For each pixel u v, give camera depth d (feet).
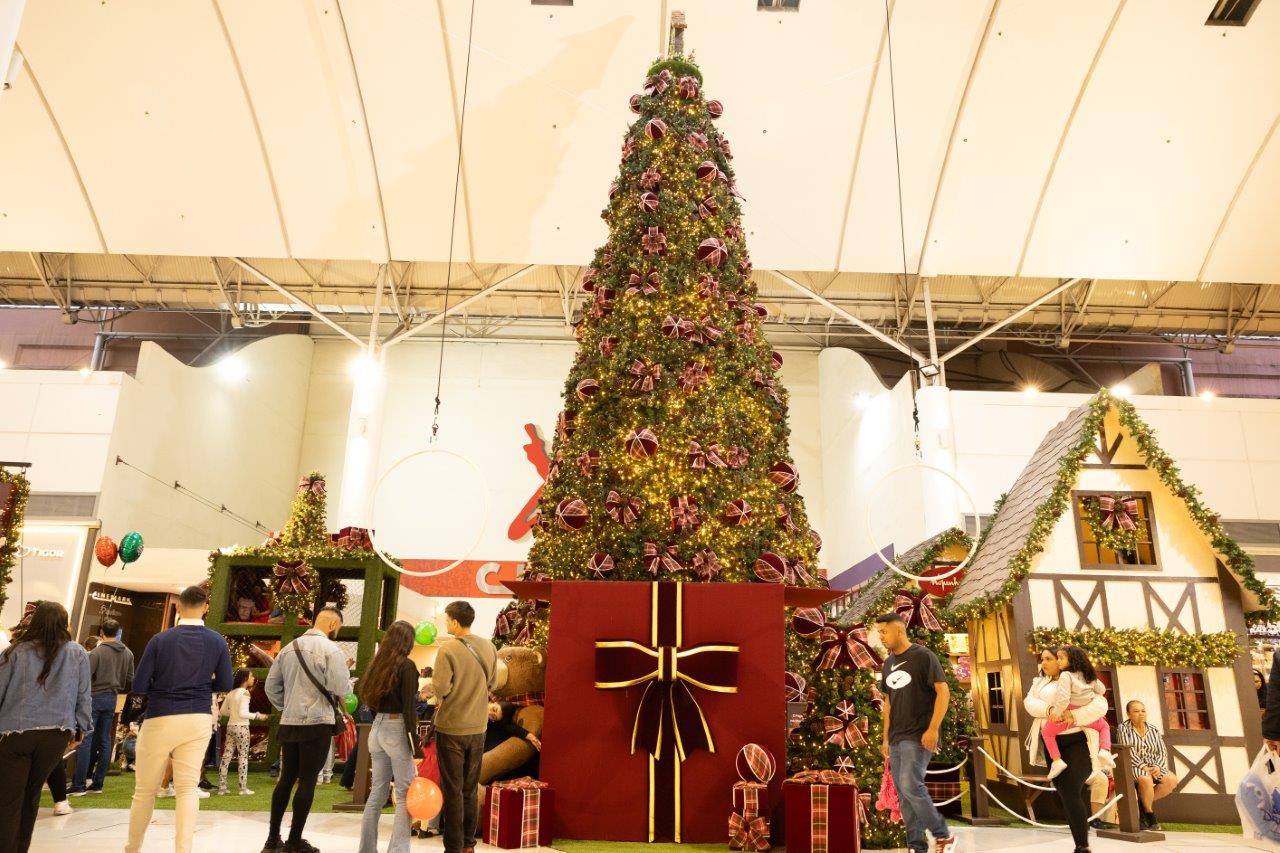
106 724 25.36
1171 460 28.07
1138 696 26.50
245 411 70.59
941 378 55.67
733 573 19.86
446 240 52.95
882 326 70.38
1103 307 64.64
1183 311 64.49
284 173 50.39
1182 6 43.62
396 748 14.07
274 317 76.23
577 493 21.30
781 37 45.57
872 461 64.85
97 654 25.36
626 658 18.01
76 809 21.20
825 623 19.61
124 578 50.14
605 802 17.69
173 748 13.56
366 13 45.42
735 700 17.89
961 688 24.95
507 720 20.70
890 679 15.51
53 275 64.69
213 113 48.19
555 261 53.47
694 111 25.08
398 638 14.55
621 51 46.50
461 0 45.09
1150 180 49.52
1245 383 77.46
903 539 57.21
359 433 53.72
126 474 53.67
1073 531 28.09
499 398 79.46
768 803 17.19
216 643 14.24
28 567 49.16
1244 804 14.76
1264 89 46.16
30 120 47.70
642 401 20.95
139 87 47.11
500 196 51.39
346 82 47.47
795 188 50.88
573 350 80.89
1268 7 43.29
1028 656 26.81
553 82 47.62
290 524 37.99
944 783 25.03
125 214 51.37
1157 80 46.11
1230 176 49.16
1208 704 26.40
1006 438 55.83
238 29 45.55
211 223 51.98
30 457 51.80
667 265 22.39
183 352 78.33
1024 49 45.62
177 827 13.28
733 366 22.04
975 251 52.60
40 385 53.11
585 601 18.61
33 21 44.24
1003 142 48.83
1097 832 21.83
